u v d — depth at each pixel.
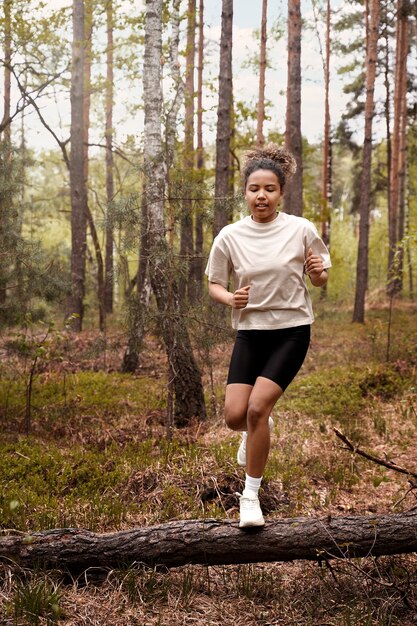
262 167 3.60
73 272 16.47
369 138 18.75
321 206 22.02
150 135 8.05
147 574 3.75
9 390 9.01
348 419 7.80
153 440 6.72
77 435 7.04
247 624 3.51
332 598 3.75
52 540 3.77
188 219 7.38
